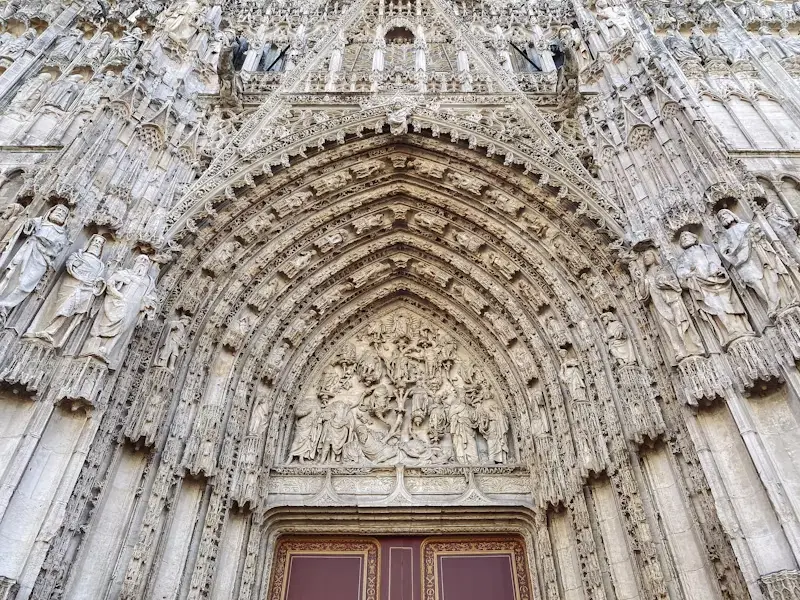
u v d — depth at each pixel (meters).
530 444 12.16
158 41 14.58
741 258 9.12
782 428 8.02
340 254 14.56
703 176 10.53
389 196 14.76
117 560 8.66
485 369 14.03
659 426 9.27
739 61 16.78
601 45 14.86
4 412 8.04
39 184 10.49
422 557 11.76
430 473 12.20
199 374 11.12
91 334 9.03
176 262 11.49
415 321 15.05
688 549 8.63
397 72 16.25
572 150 13.46
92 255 9.70
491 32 19.16
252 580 10.64
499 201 13.44
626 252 10.89
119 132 11.75
